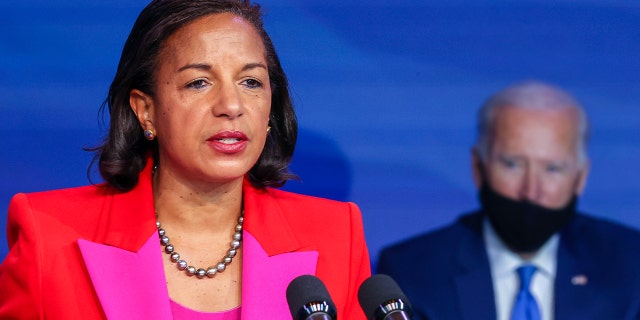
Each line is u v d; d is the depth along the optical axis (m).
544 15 9.09
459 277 9.06
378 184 9.15
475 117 9.10
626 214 8.98
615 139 9.01
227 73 6.09
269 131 6.97
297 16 9.17
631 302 8.92
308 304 4.94
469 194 9.11
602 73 9.04
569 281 8.98
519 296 9.01
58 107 9.03
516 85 9.08
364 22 9.16
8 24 8.98
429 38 9.14
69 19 9.04
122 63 6.50
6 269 6.29
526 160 9.04
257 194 6.88
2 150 8.97
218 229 6.51
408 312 5.04
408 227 9.13
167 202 6.45
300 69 9.16
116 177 6.57
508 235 9.04
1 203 8.98
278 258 6.48
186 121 6.07
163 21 6.21
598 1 9.07
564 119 9.02
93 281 6.08
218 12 6.28
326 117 9.16
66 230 6.32
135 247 6.23
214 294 6.31
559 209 9.03
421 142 9.14
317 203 7.05
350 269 6.75
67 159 9.03
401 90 9.14
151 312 6.00
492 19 9.10
